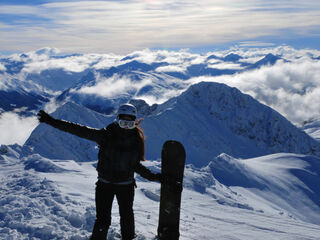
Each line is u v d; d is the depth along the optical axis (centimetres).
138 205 783
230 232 577
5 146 4438
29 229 441
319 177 5738
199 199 1296
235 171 5094
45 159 1744
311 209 4703
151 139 15675
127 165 365
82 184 1020
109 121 17188
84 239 415
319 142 19412
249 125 19275
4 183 876
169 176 370
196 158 15662
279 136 18888
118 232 443
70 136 14625
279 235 597
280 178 5391
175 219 368
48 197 661
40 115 345
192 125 17800
